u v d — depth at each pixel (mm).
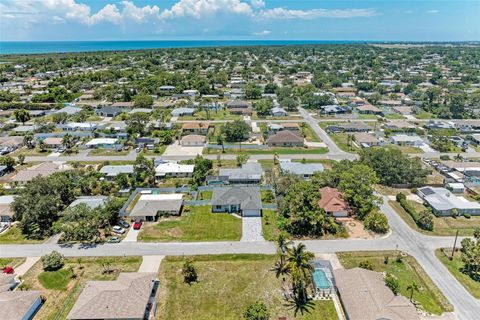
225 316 56812
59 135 147000
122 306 54688
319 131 158125
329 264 68438
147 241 76938
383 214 83625
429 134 154875
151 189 100250
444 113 180750
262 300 60250
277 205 90688
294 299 60500
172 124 162375
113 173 107625
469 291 62281
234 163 121125
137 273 62844
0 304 54500
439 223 85312
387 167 104750
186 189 100438
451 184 103000
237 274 66625
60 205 88250
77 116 170625
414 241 77188
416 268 68125
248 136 149375
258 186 101562
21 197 83062
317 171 104188
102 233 80000
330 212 86375
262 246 75250
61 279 64938
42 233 80062
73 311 53812
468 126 164500
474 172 111000
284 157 127125
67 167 117625
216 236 78875
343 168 100250
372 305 53781
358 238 78062
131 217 84812
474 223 85375
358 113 190000
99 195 97562
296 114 187875
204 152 132000
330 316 56969
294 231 80062
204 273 66875
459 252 73438
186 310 57969
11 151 132000
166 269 67875
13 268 67812
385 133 153375
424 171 104625
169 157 126688
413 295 61219
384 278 63438
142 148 135125
